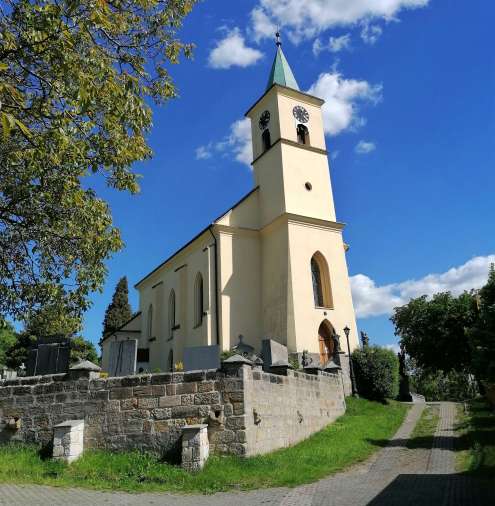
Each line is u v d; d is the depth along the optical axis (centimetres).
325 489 1001
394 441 1709
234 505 865
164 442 1176
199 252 3547
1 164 1255
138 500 888
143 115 1045
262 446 1252
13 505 813
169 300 4088
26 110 1081
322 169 3591
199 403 1197
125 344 1554
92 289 1477
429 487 998
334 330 3092
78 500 870
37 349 1745
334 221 3403
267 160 3575
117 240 1430
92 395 1257
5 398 1320
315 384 1878
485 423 1952
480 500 864
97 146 1293
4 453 1212
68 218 1376
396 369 2953
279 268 3180
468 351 3588
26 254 1470
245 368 1216
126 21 1191
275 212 3366
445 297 3897
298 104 3694
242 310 3186
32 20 971
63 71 998
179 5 1257
